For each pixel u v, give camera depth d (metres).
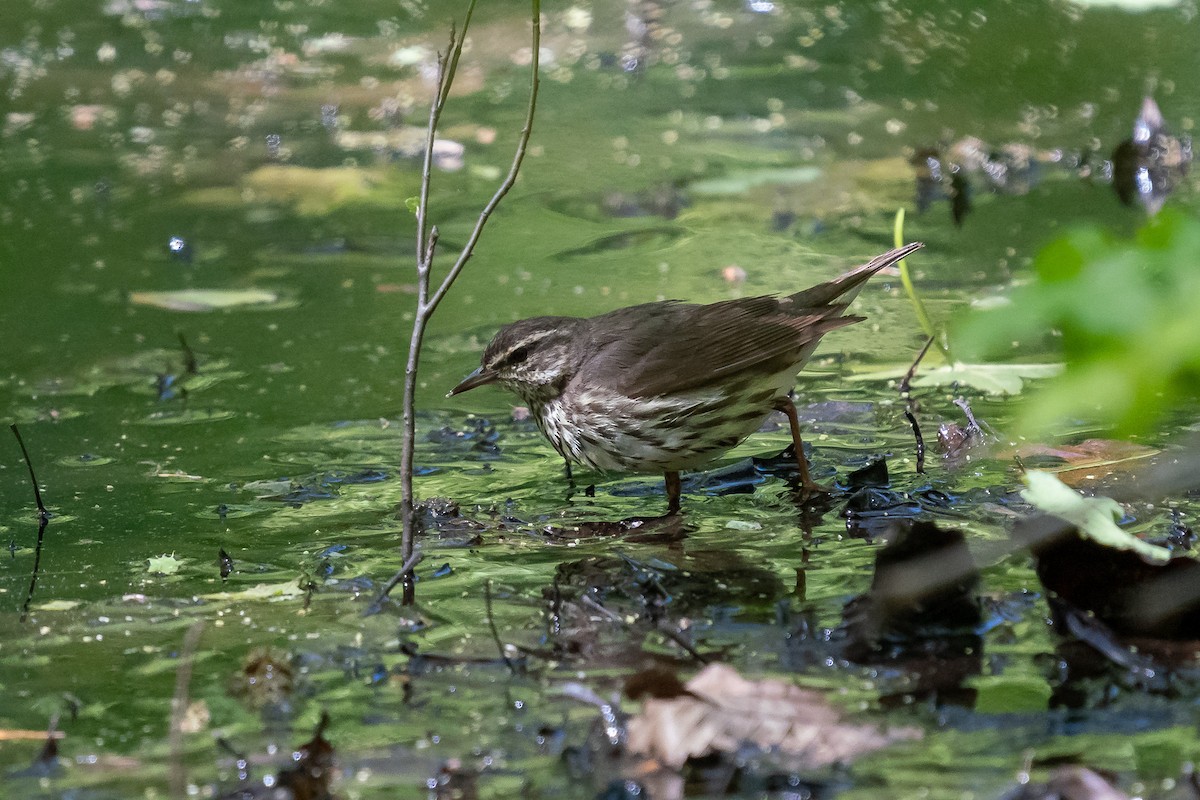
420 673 6.88
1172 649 6.70
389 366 12.08
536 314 12.80
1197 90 18.33
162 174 17.09
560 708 6.44
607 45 22.42
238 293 13.71
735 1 24.62
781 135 17.97
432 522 9.08
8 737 6.35
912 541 7.10
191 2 25.44
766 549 8.41
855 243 14.36
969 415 10.15
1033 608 7.26
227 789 5.82
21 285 13.91
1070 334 3.39
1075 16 22.52
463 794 5.72
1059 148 16.62
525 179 16.83
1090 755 5.75
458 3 25.14
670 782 5.74
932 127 17.84
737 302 10.16
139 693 6.77
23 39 23.09
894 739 5.99
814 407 11.06
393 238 15.18
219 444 10.54
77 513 9.31
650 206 15.77
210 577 8.23
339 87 20.47
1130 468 9.00
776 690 6.45
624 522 9.04
